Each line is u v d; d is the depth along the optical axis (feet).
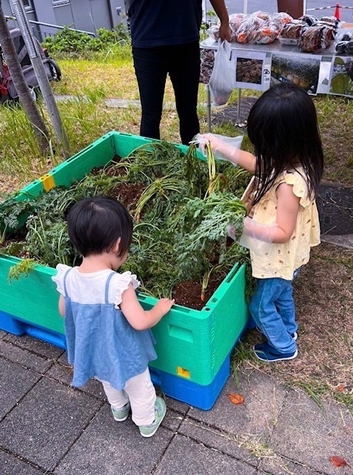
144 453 6.60
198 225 6.91
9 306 8.09
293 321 7.89
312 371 7.48
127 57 28.55
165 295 7.29
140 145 11.17
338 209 10.96
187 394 7.06
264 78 11.54
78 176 10.71
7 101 17.54
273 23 11.66
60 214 8.99
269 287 7.09
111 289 5.64
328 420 6.82
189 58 10.62
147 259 7.76
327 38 10.46
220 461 6.43
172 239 8.04
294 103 5.90
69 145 13.03
